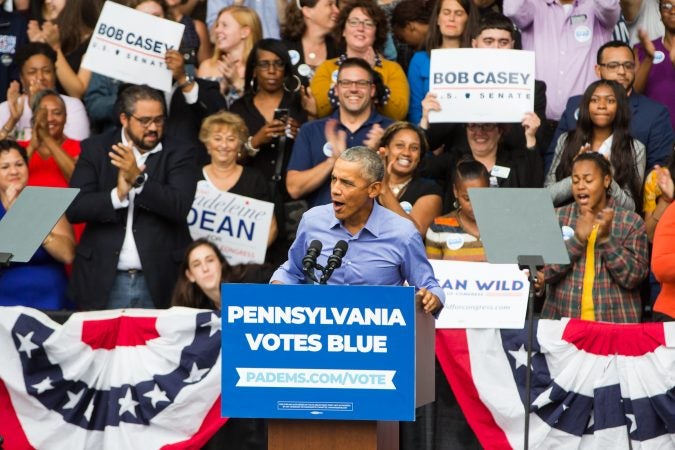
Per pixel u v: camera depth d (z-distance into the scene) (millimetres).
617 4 22094
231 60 22000
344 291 12094
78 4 22531
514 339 16469
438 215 18859
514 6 22094
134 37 20109
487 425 16578
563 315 17656
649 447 16156
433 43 21438
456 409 16797
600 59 20875
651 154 20641
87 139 19125
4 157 19094
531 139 19734
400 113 20984
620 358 16203
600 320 17453
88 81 21906
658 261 16453
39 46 21531
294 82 20812
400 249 14172
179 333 16500
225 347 12203
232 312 12172
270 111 20812
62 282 18938
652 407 16141
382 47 21578
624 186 19469
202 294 17906
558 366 16328
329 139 19719
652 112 20703
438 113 19609
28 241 14664
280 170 20094
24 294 18656
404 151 18734
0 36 22734
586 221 17578
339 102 19906
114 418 16547
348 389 12133
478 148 19875
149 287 18500
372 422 12523
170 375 16516
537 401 16344
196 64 22312
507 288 16547
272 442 12672
